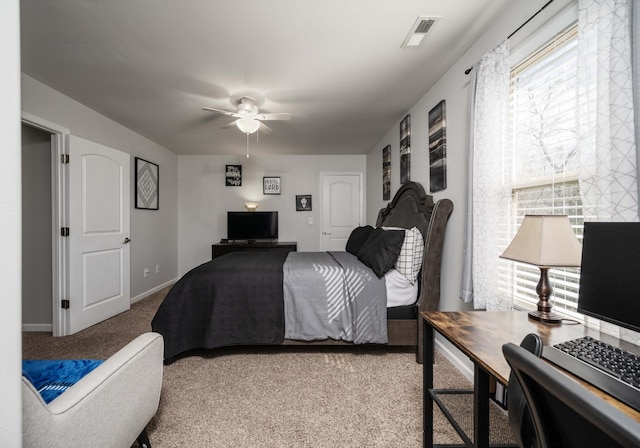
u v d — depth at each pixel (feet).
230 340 7.45
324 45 6.48
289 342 7.60
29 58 7.02
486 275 5.60
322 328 7.45
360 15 5.51
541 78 4.87
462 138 7.00
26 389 2.40
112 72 7.67
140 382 3.81
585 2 3.67
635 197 3.16
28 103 7.95
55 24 5.76
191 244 17.66
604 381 2.29
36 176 9.39
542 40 4.67
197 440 4.76
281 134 13.53
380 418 5.30
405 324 7.61
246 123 9.50
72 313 9.23
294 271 7.89
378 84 8.45
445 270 7.79
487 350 3.23
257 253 11.53
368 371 6.97
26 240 9.41
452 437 4.84
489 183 5.53
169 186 16.49
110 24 5.77
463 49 6.71
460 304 7.09
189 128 12.42
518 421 2.29
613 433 1.10
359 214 17.98
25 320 9.46
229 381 6.51
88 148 9.86
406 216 9.85
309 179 17.94
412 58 7.06
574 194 4.33
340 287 7.61
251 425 5.10
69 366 4.29
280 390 6.16
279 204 17.90
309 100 9.55
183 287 7.64
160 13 5.44
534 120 5.02
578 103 3.81
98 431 3.04
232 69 7.50
